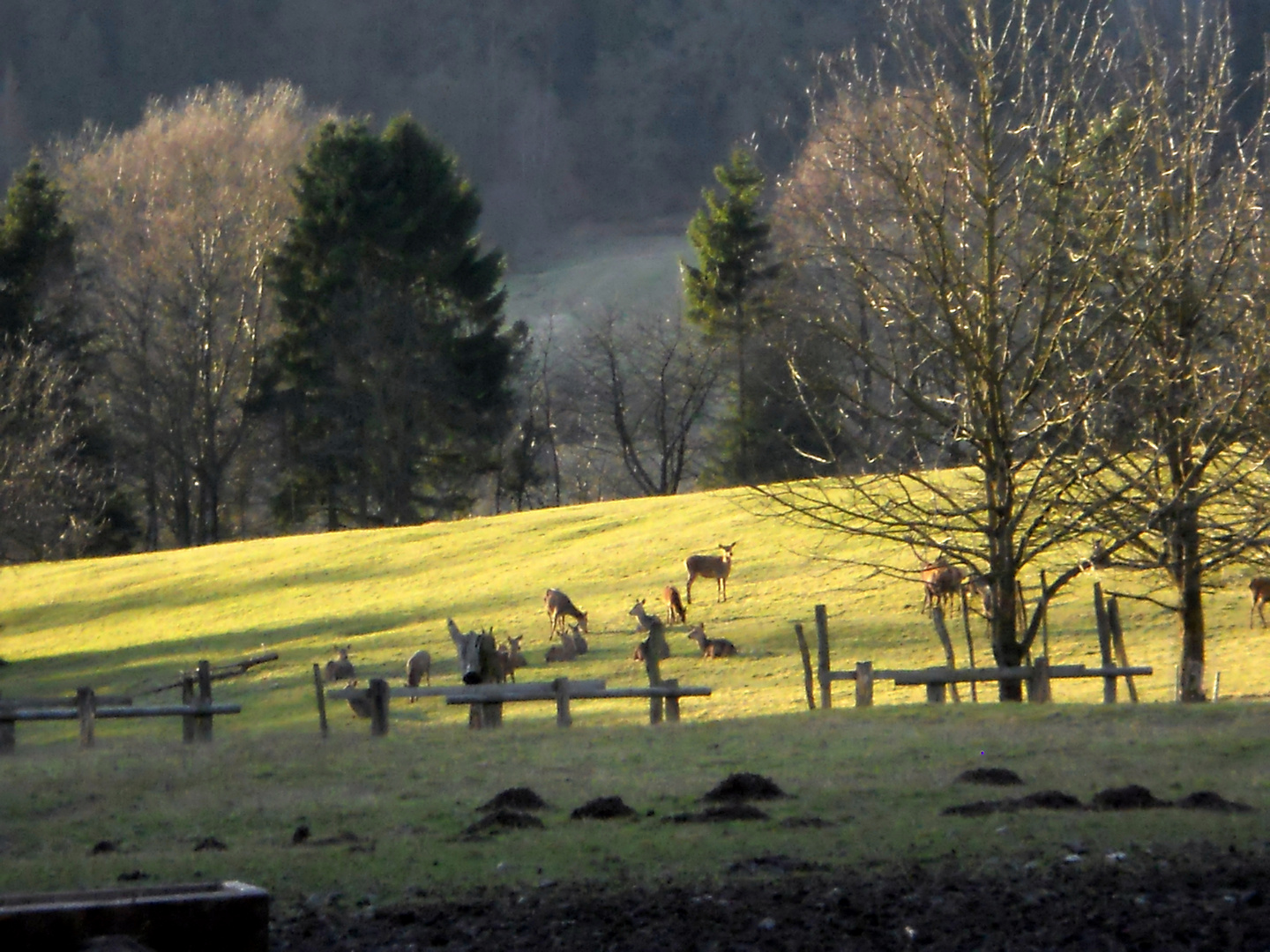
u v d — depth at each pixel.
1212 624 52.59
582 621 59.78
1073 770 23.28
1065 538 37.44
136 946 10.38
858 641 54.62
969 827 18.09
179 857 18.42
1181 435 35.72
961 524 45.31
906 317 38.22
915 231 37.12
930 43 40.06
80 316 123.12
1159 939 12.67
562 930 13.84
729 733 30.38
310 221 119.38
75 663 68.50
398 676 55.34
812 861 16.47
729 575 69.31
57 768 29.17
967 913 13.81
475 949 13.25
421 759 28.23
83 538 108.75
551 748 29.17
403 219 120.62
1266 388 34.84
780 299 53.72
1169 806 19.30
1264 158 37.03
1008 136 36.72
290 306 120.62
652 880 15.85
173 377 122.31
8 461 95.94
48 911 10.52
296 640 66.31
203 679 36.47
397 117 124.00
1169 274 35.16
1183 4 38.56
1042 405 38.66
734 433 107.50
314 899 15.59
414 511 127.31
